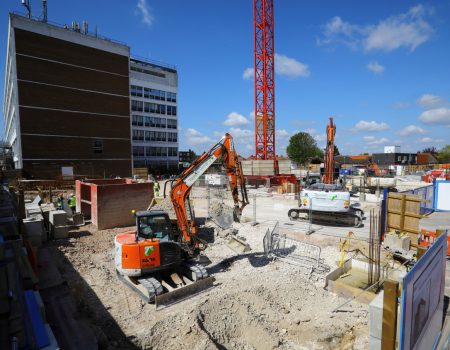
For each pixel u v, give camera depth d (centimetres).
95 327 677
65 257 1136
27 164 3909
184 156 11119
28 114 3922
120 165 4812
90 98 4472
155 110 6900
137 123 6575
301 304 843
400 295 409
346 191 1584
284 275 989
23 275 607
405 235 1218
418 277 434
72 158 4300
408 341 415
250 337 716
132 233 1012
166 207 1769
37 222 1247
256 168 3784
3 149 6669
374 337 499
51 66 4097
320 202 1566
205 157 1051
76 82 4331
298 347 685
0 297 424
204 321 733
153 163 6844
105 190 1608
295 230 1495
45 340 414
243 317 768
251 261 1120
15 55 3816
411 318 418
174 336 672
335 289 884
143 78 6681
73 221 1648
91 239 1418
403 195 1248
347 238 1201
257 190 3297
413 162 8619
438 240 534
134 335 671
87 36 4416
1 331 391
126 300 836
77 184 1927
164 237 982
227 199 2570
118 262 911
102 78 4588
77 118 4344
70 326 670
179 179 1026
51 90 4103
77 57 4331
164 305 804
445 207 2094
